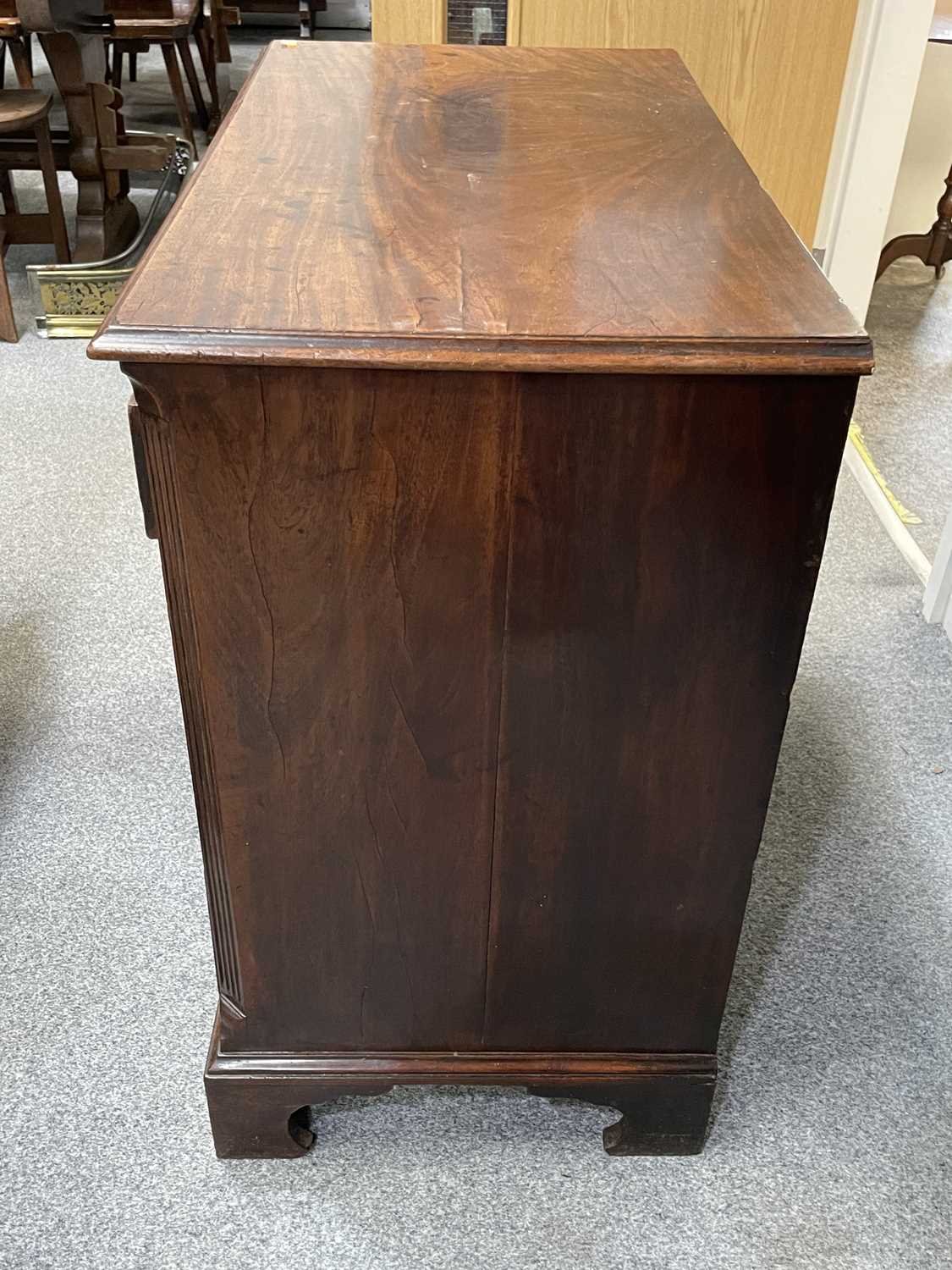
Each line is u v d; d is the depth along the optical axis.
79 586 2.05
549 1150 1.21
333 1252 1.11
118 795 1.64
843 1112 1.25
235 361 0.78
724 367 0.79
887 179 2.62
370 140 1.20
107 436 2.50
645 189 1.10
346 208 1.01
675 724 0.97
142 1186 1.17
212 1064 1.15
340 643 0.93
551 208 1.04
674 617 0.92
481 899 1.06
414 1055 1.16
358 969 1.10
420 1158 1.20
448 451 0.84
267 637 0.93
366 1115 1.24
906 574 2.15
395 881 1.05
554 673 0.94
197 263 0.89
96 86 2.99
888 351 3.00
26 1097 1.24
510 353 0.78
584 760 0.99
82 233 3.08
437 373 0.80
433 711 0.96
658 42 2.41
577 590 0.90
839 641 1.98
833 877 1.55
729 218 1.03
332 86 1.39
